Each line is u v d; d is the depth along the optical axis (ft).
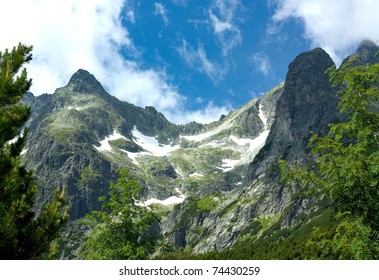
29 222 45.91
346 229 44.21
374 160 44.09
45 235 43.21
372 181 43.73
